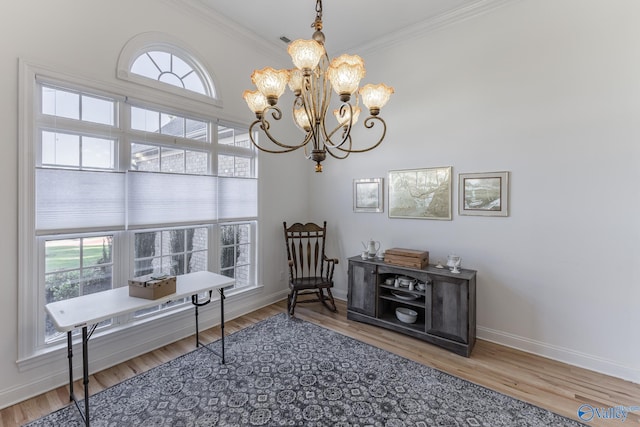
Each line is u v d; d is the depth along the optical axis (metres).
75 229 2.25
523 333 2.77
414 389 2.17
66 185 2.21
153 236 2.79
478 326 3.02
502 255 2.87
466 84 3.04
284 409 1.96
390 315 3.31
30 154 2.04
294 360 2.56
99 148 2.43
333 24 3.28
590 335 2.46
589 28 2.41
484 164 2.94
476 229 3.01
